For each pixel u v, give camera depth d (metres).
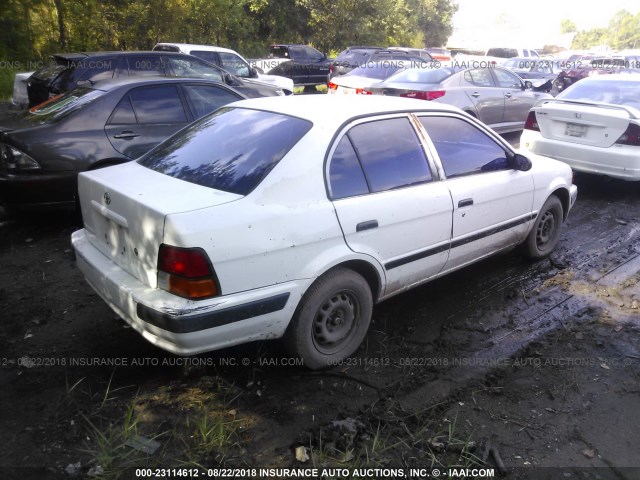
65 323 3.89
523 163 4.43
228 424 2.91
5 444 2.71
